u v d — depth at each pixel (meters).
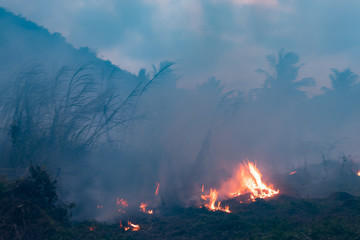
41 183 8.70
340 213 8.92
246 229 8.37
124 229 9.10
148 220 10.70
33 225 7.24
